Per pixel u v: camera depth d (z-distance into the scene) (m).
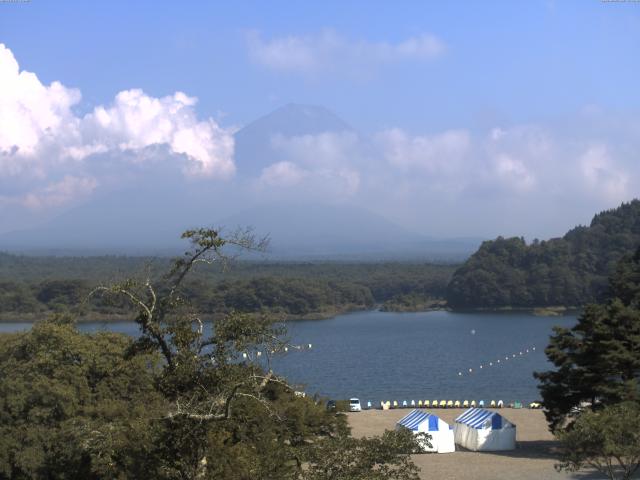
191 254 30.73
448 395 115.56
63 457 43.84
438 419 64.56
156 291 32.03
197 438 29.94
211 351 30.95
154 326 30.23
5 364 53.72
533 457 60.00
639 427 36.47
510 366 147.12
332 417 52.22
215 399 30.02
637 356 58.19
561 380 61.59
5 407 48.12
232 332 30.44
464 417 68.88
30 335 56.66
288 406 43.47
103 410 47.56
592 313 61.28
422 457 60.75
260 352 31.03
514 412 89.31
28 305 192.12
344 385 126.88
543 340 189.12
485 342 187.50
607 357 57.31
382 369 145.25
